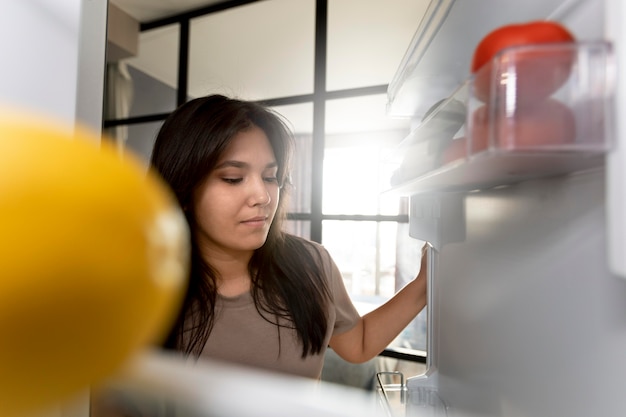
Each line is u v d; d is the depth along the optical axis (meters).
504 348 0.39
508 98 0.21
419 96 0.62
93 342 0.07
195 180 0.54
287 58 1.86
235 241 0.57
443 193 0.61
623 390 0.23
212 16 1.88
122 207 0.07
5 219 0.06
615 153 0.19
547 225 0.32
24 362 0.07
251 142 0.56
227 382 0.10
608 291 0.25
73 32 0.27
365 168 1.75
